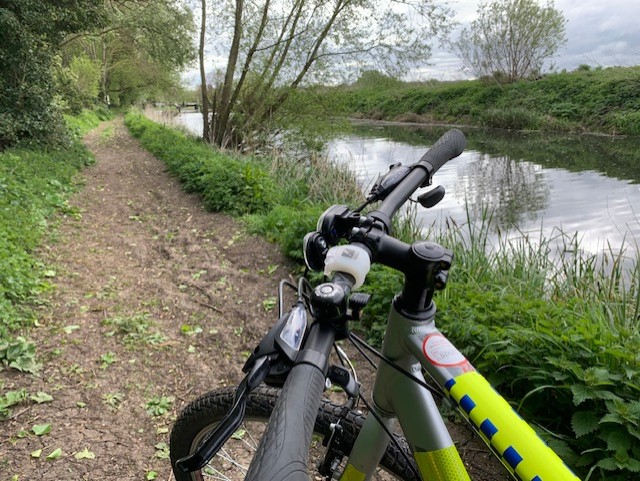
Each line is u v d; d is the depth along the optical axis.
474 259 4.78
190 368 3.61
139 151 17.03
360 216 1.10
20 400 3.09
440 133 25.50
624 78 25.09
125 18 19.41
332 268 0.98
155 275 5.48
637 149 17.62
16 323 3.99
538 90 28.75
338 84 14.61
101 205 8.62
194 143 15.55
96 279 5.23
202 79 16.22
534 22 30.73
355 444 1.30
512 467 0.89
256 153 14.69
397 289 3.96
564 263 4.46
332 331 0.92
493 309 3.51
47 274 5.10
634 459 2.20
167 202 8.87
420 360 1.06
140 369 3.59
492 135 24.23
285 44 14.17
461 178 13.09
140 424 2.99
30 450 2.71
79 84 32.41
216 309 4.60
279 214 6.82
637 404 2.29
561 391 2.66
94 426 2.94
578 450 2.50
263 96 14.91
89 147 18.03
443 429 1.12
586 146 19.11
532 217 8.88
